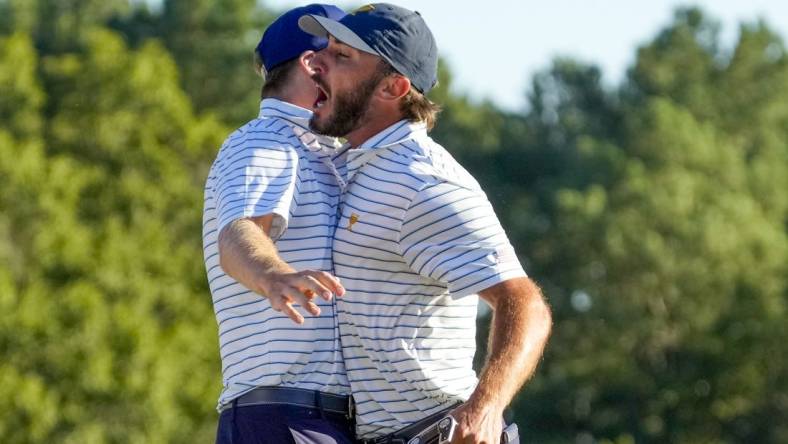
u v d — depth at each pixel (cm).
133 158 9488
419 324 1560
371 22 1590
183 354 8219
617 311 12769
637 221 13025
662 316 12838
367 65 1589
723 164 14050
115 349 7825
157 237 8762
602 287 13025
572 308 13062
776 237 13100
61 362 7688
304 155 1605
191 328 8425
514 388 1494
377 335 1557
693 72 16712
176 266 8756
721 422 12612
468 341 1591
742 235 13012
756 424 12556
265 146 1589
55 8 14200
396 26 1590
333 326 1571
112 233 8600
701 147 13975
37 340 7719
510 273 1534
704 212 13062
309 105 1761
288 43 1762
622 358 12744
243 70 14312
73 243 8350
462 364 1584
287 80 1767
